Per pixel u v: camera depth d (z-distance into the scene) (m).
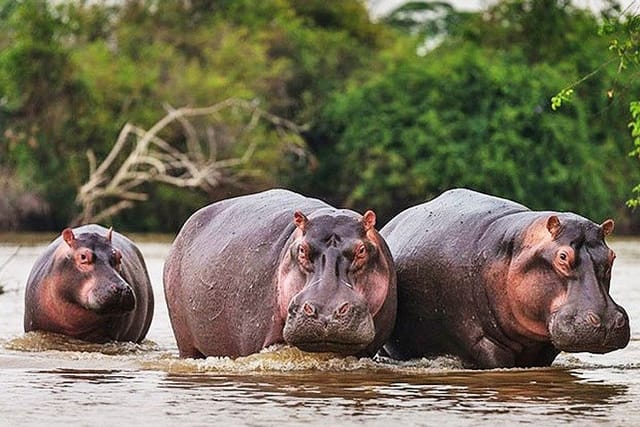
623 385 23.91
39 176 116.00
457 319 27.08
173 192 117.44
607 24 32.31
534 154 115.25
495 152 114.69
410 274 27.98
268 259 26.25
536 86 116.38
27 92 117.44
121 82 121.25
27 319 34.34
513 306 25.84
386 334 26.06
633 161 117.69
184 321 28.98
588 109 117.50
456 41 139.25
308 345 23.95
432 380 24.30
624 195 117.44
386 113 120.19
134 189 117.50
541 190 115.31
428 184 116.88
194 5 145.25
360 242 24.77
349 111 122.00
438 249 27.56
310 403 21.30
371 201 118.69
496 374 25.41
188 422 19.41
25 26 120.44
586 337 24.16
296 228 25.91
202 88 123.19
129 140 118.50
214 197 119.50
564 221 25.33
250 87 129.50
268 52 138.88
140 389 22.91
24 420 19.62
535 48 128.12
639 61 32.34
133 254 36.47
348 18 155.00
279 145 120.19
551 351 27.19
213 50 136.00
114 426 19.11
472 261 26.75
